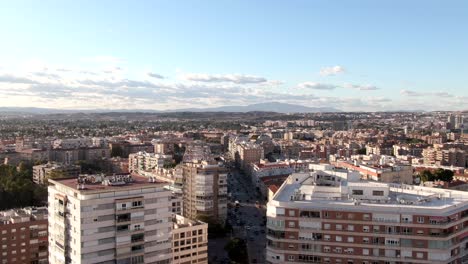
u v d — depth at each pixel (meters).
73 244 170.88
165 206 183.88
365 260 180.62
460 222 180.12
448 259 175.38
